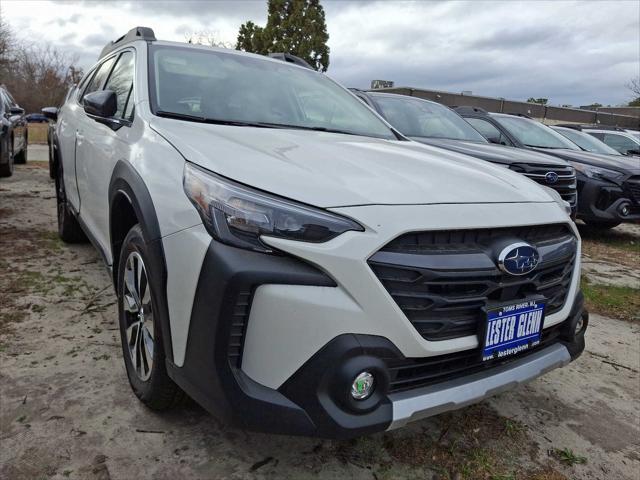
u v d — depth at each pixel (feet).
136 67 9.29
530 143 25.41
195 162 6.15
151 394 6.86
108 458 6.42
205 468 6.40
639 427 8.19
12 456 6.31
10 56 108.06
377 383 5.46
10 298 10.98
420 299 5.59
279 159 6.47
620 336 11.98
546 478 6.82
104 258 9.30
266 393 5.31
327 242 5.30
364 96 20.17
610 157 24.52
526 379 6.56
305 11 102.47
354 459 6.83
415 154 8.36
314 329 5.19
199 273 5.47
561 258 6.90
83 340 9.35
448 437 7.50
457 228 5.80
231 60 10.48
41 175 30.35
